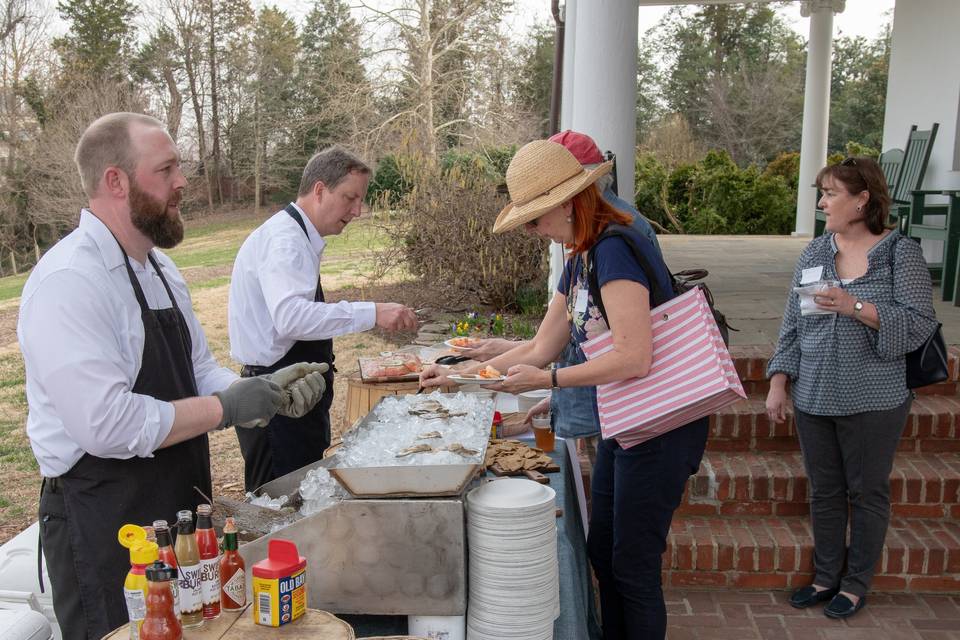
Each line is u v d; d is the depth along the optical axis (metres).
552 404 3.05
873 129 26.64
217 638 1.58
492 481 2.09
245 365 3.20
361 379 3.12
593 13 4.01
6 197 18.55
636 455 2.41
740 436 4.34
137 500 1.98
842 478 3.51
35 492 5.13
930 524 3.96
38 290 1.84
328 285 10.91
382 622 2.10
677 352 2.30
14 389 7.68
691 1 11.17
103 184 1.96
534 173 2.30
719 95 26.48
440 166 9.70
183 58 23.48
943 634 3.40
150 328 2.03
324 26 22.56
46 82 19.05
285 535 1.90
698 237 12.33
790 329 3.49
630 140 4.11
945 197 7.45
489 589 1.94
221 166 24.06
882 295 3.17
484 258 8.51
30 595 2.64
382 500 1.91
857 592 3.53
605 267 2.27
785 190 15.43
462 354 3.15
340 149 3.19
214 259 16.58
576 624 2.24
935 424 4.21
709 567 3.83
